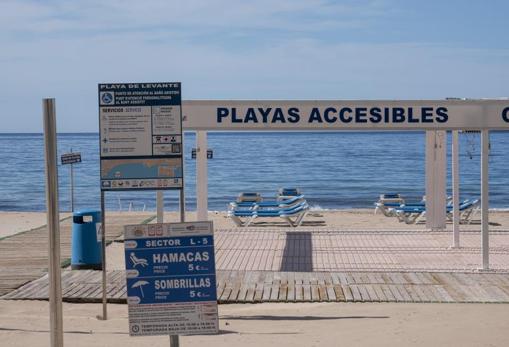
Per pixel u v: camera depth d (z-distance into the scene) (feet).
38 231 62.18
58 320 21.06
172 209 113.50
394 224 70.38
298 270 43.39
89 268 43.32
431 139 62.49
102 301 33.22
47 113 20.84
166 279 20.51
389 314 31.07
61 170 192.85
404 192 138.72
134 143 28.84
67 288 37.06
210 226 20.53
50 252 20.97
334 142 367.25
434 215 62.95
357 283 38.58
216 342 25.76
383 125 41.55
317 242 55.62
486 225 42.78
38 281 39.42
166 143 28.73
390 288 37.22
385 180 162.50
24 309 33.14
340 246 53.47
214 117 41.47
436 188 62.75
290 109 41.50
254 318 30.99
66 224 66.64
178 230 20.52
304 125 41.52
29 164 222.69
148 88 28.66
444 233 60.44
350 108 41.55
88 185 152.25
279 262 46.50
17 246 52.80
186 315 20.49
